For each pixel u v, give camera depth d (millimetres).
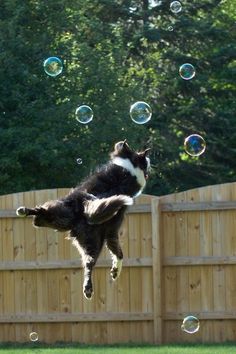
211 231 13961
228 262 13891
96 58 21641
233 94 28609
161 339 13922
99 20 27484
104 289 14102
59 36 22047
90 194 7820
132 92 22469
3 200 14273
